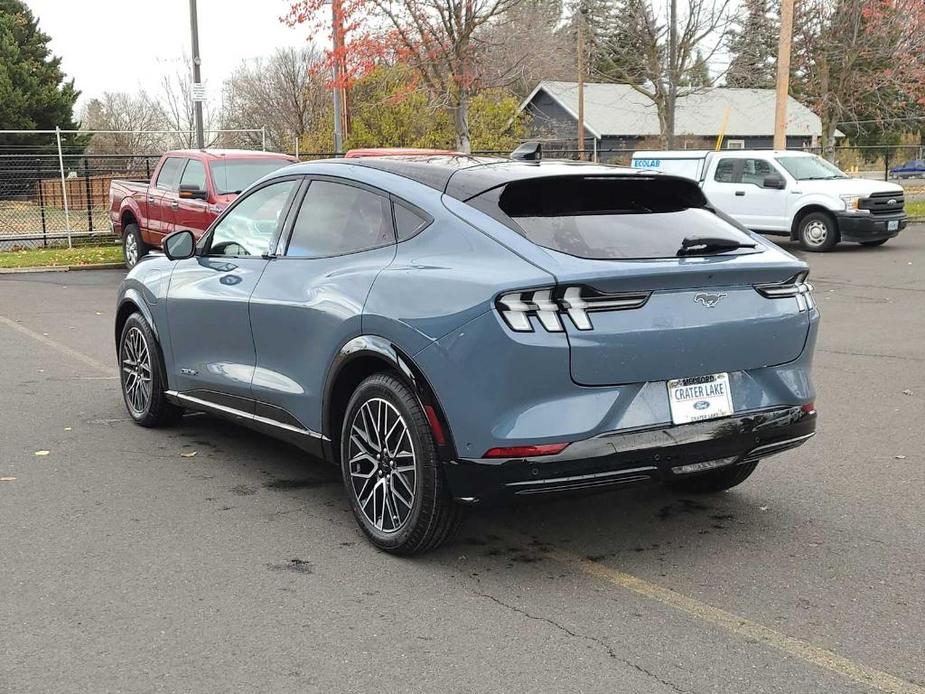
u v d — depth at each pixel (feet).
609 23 88.89
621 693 10.27
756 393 13.92
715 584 13.26
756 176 65.21
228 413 18.28
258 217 17.87
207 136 155.12
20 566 13.64
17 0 154.20
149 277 20.67
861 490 17.37
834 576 13.55
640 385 12.85
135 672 10.62
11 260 59.36
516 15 64.85
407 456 13.76
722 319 13.30
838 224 61.46
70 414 22.76
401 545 13.94
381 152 42.68
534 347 12.17
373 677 10.57
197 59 72.69
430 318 13.10
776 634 11.72
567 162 15.84
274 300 16.28
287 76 153.07
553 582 13.33
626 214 14.32
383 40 60.23
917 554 14.38
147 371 21.18
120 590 12.85
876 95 105.60
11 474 18.03
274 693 10.21
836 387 25.46
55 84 147.43
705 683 10.50
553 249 12.94
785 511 16.33
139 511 16.08
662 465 12.96
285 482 17.80
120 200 54.80
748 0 85.40
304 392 15.72
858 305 40.65
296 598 12.67
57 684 10.34
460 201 14.10
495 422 12.50
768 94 150.00
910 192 125.29
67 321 37.52
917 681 10.59
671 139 83.15
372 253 14.94
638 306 12.73
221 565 13.79
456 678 10.57
